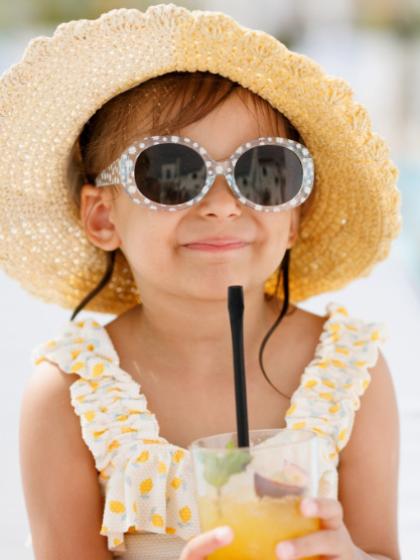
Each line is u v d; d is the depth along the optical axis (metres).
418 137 16.25
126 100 2.52
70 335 2.62
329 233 2.85
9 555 3.33
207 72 2.47
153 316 2.58
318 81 2.45
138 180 2.42
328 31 20.05
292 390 2.59
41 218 2.81
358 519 2.53
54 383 2.51
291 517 1.84
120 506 2.36
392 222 2.69
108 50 2.45
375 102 17.50
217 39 2.40
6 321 6.52
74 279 2.93
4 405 4.76
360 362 2.58
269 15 19.78
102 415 2.44
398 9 19.83
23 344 5.88
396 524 2.57
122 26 2.41
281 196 2.45
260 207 2.43
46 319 6.56
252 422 2.53
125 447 2.39
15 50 19.73
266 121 2.51
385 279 7.51
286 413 2.49
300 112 2.53
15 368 5.37
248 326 2.60
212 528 1.86
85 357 2.54
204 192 2.40
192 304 2.50
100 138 2.59
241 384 2.02
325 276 2.94
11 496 3.82
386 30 19.80
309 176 2.47
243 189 2.42
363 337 2.64
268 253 2.49
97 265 2.92
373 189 2.64
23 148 2.66
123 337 2.66
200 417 2.52
